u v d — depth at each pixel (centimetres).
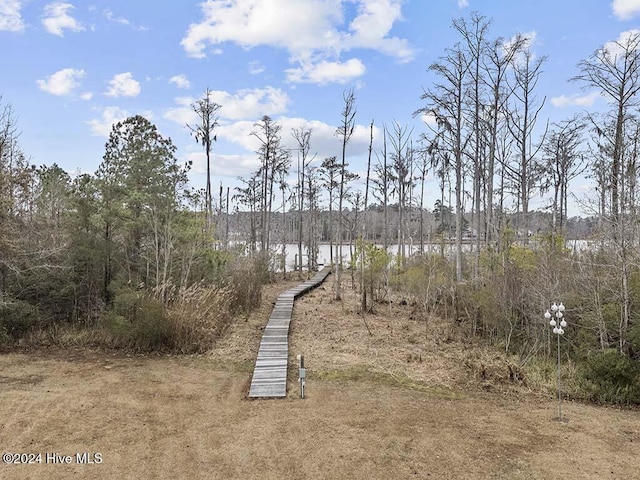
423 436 574
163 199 1203
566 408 687
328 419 626
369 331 1159
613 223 831
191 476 472
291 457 515
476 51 1812
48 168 1319
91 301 1162
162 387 762
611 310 833
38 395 712
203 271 1377
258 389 737
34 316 1045
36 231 1124
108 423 608
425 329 1212
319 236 4347
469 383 787
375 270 1545
